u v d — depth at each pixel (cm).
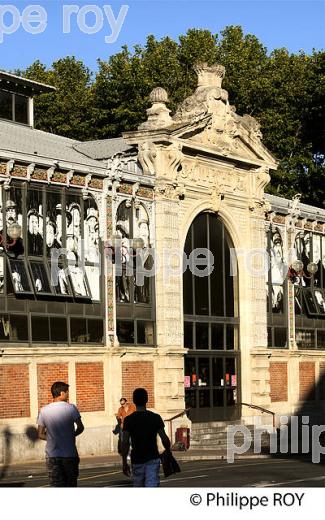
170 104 7581
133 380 4688
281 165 7981
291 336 5828
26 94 5184
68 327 4359
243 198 5494
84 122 7994
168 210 4934
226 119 5325
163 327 4862
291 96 8062
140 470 2003
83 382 4409
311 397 5984
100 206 4581
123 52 7938
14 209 4138
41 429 2045
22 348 4094
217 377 5272
